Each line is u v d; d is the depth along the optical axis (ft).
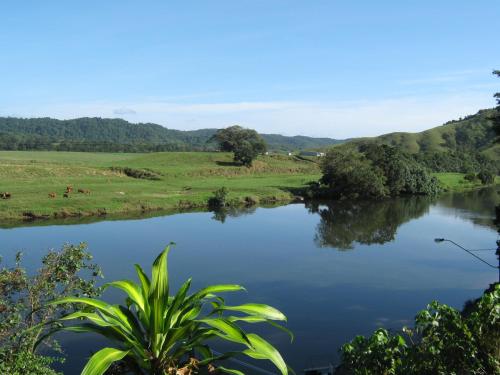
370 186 225.15
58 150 525.75
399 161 246.68
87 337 57.31
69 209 163.12
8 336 21.84
